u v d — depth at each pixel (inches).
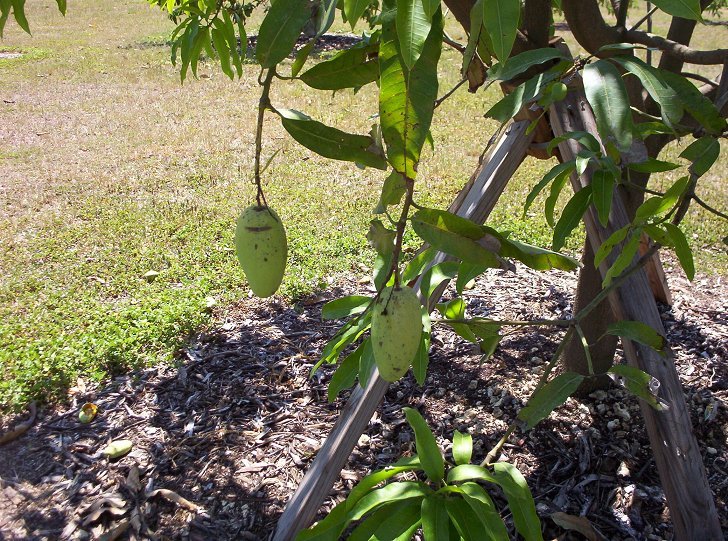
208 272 185.6
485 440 121.6
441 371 141.7
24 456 123.2
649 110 113.0
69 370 143.3
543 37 86.9
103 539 104.7
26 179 263.9
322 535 67.1
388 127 35.6
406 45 33.3
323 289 177.3
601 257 57.2
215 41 82.3
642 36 84.5
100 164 282.2
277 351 151.3
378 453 120.3
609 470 114.6
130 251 200.5
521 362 143.2
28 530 106.8
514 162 90.9
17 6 53.4
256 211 44.9
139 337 153.7
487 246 41.7
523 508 63.5
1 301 174.6
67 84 427.2
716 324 155.7
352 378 76.7
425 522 58.7
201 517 108.5
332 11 39.5
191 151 298.4
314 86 44.4
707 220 214.1
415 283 85.7
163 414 133.1
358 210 228.1
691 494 76.5
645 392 63.6
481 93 392.5
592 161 73.8
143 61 493.4
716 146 52.6
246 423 129.6
